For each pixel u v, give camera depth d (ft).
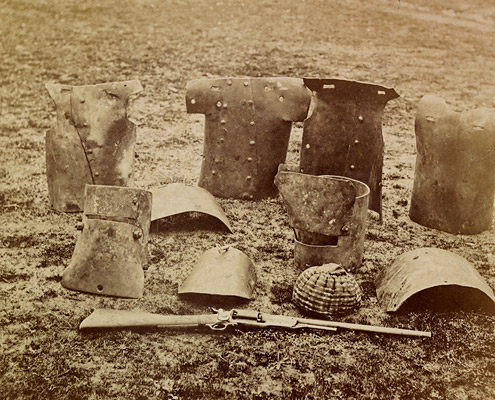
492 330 12.44
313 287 12.66
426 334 12.04
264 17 42.39
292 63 32.53
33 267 14.51
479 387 10.87
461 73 32.01
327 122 17.33
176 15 42.60
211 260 13.58
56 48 35.12
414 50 35.96
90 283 13.41
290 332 12.11
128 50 34.88
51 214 17.29
